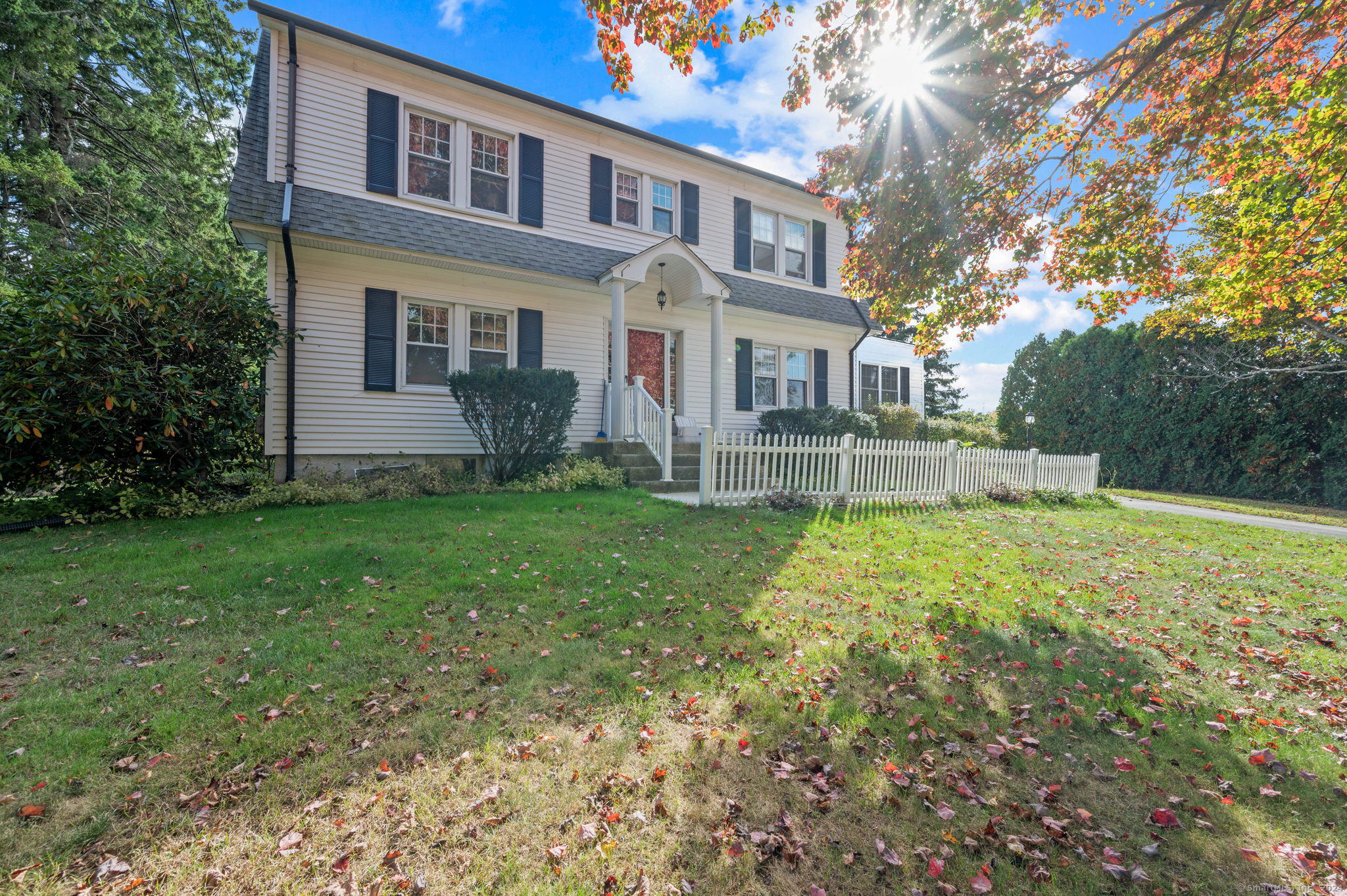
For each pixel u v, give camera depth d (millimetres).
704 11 5219
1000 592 4801
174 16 12273
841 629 3855
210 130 13766
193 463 7012
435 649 3385
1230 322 13086
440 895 1762
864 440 9430
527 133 10734
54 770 2254
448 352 10016
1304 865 1956
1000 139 6539
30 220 10672
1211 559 6473
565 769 2350
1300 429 13867
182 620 3680
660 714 2768
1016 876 1911
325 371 8859
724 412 13242
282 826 2025
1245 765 2537
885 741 2619
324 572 4566
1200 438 15672
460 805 2139
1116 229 7270
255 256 14328
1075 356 18578
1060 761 2541
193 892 1754
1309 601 4914
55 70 10141
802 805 2197
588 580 4609
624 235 11906
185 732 2533
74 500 6445
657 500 8266
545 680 3059
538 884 1809
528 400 8852
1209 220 9859
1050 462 12258
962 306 8062
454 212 10016
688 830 2055
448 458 9891
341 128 9047
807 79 6664
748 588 4613
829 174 7441
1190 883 1898
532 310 10719
